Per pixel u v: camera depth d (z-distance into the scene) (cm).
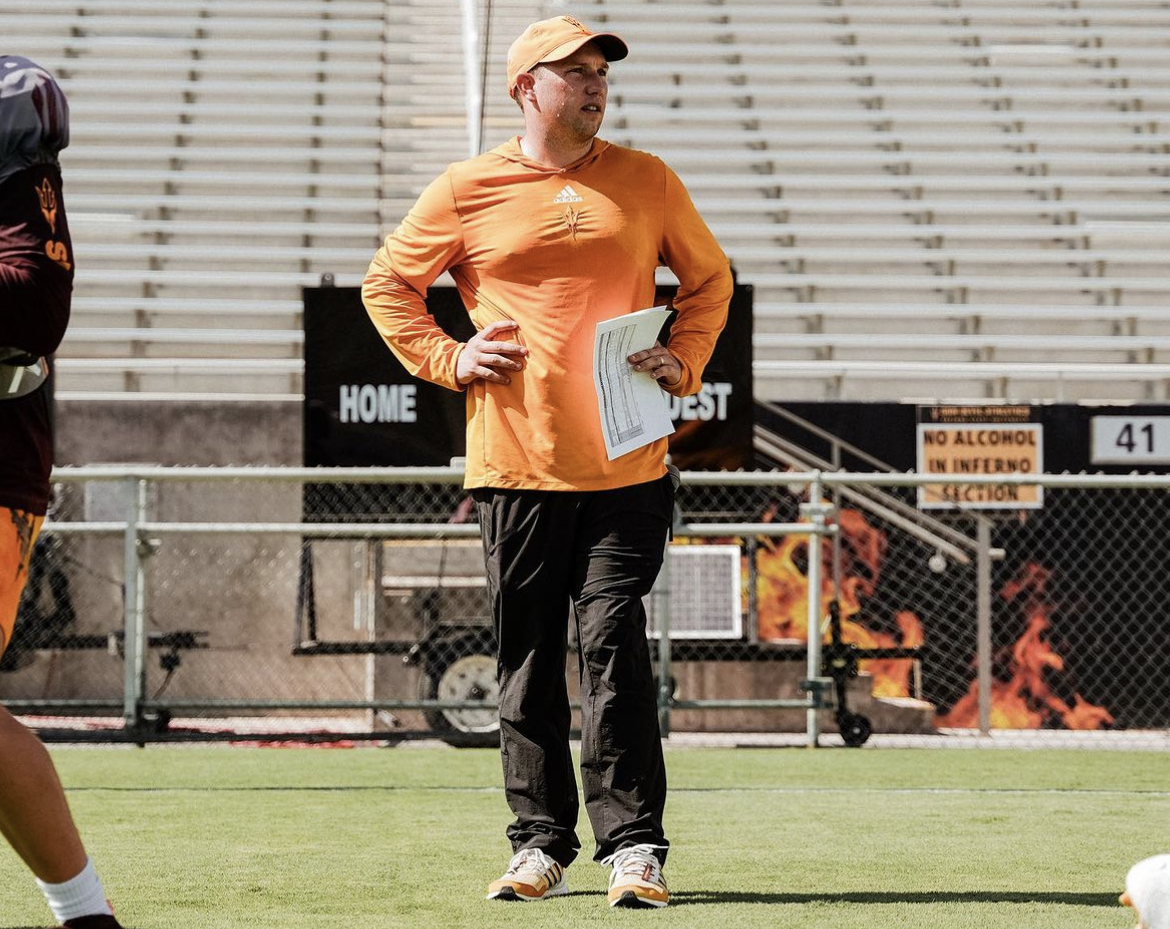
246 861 1520
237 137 4906
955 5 5847
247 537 3425
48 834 918
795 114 5162
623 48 1301
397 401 2981
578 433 1276
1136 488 3072
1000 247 4691
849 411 3397
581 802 2081
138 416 3497
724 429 2980
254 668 3409
